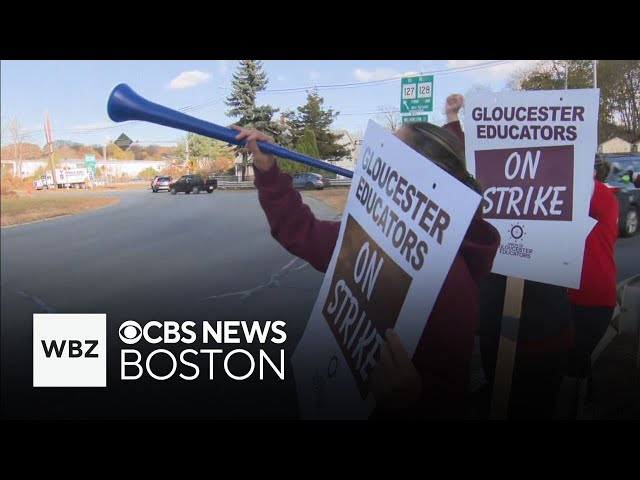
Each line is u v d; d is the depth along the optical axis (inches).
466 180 47.1
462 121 87.7
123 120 43.3
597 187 102.9
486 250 45.3
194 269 343.0
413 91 320.5
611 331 155.1
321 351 47.3
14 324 230.5
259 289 282.0
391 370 37.0
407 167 39.1
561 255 78.2
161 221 632.4
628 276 230.8
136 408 136.7
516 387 95.1
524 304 92.1
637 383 123.5
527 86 429.7
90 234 548.4
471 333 42.7
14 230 599.8
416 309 36.4
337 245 48.7
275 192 58.5
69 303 265.4
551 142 77.7
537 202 79.4
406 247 38.1
